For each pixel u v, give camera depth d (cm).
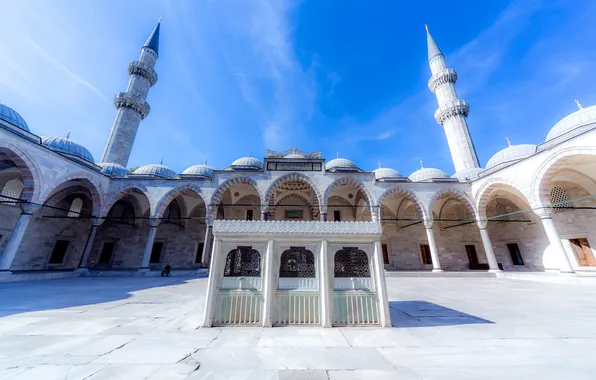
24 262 1886
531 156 1548
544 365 290
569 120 1719
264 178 2038
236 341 390
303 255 536
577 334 418
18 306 670
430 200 2033
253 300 498
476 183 2012
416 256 2484
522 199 2041
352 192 2542
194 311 623
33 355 321
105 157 2609
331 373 275
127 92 2873
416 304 728
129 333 429
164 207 2020
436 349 353
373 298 501
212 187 2045
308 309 493
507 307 673
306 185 2444
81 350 342
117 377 260
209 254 2083
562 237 1830
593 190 1659
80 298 816
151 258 2427
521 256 2123
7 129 1351
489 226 2427
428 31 3650
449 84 3069
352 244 534
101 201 1955
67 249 2219
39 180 1495
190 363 300
